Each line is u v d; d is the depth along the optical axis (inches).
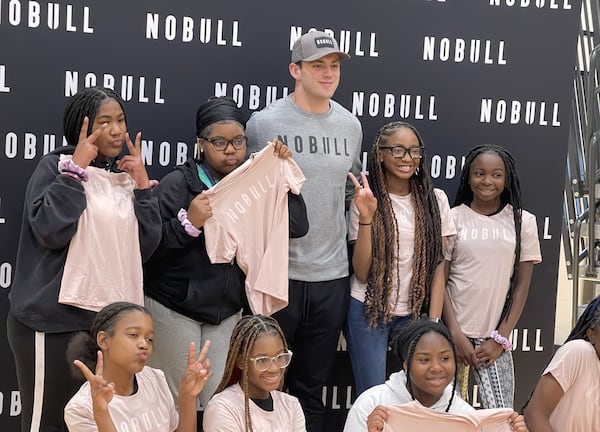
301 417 107.7
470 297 134.7
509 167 136.1
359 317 131.6
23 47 132.1
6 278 134.9
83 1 133.1
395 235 129.3
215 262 118.6
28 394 109.3
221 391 104.8
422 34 145.4
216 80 139.3
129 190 113.3
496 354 133.3
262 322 102.4
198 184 121.0
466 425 102.3
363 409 107.0
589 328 109.3
